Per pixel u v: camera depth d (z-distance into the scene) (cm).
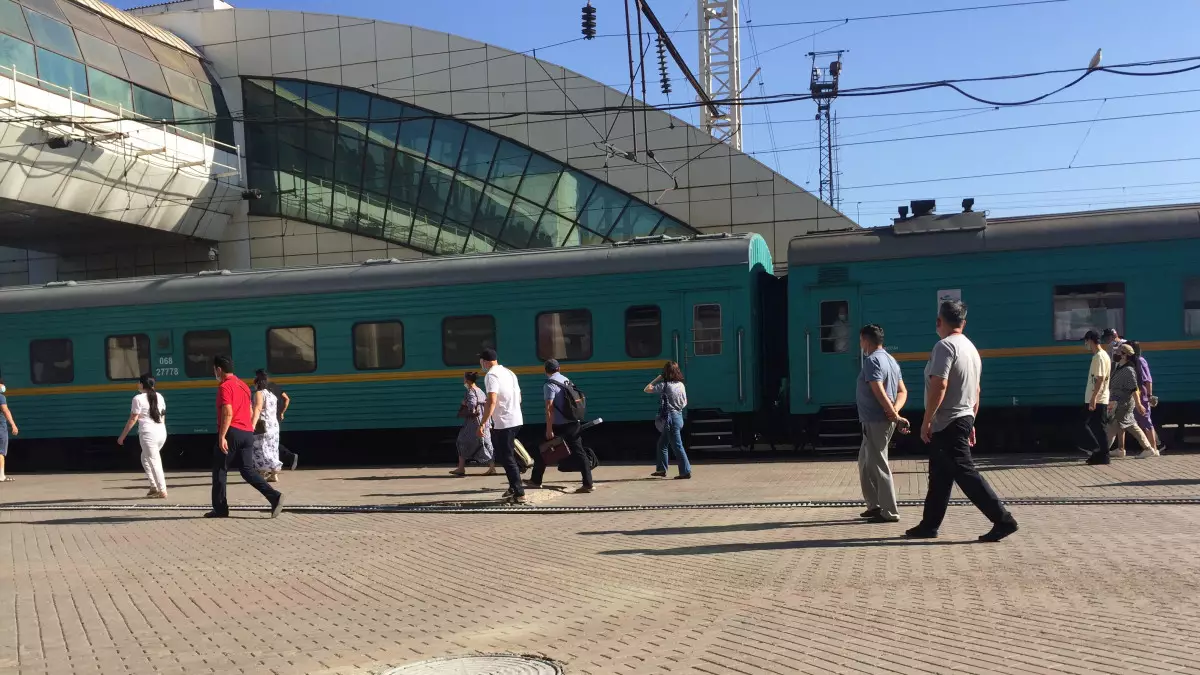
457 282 1772
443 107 2905
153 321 1933
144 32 2842
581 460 1270
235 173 2972
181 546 980
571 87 2822
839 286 1590
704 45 3594
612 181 2809
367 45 2947
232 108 3042
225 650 574
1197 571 652
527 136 2853
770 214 2730
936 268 1541
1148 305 1441
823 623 560
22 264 3306
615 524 994
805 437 1664
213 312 1900
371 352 1816
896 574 681
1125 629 518
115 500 1402
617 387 1678
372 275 1823
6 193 2377
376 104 2962
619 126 2802
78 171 2492
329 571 816
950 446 792
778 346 1745
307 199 3056
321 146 3022
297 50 2997
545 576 750
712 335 1636
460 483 1458
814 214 2703
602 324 1689
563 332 1712
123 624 654
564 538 925
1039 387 1488
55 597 750
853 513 980
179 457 2089
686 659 505
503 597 686
